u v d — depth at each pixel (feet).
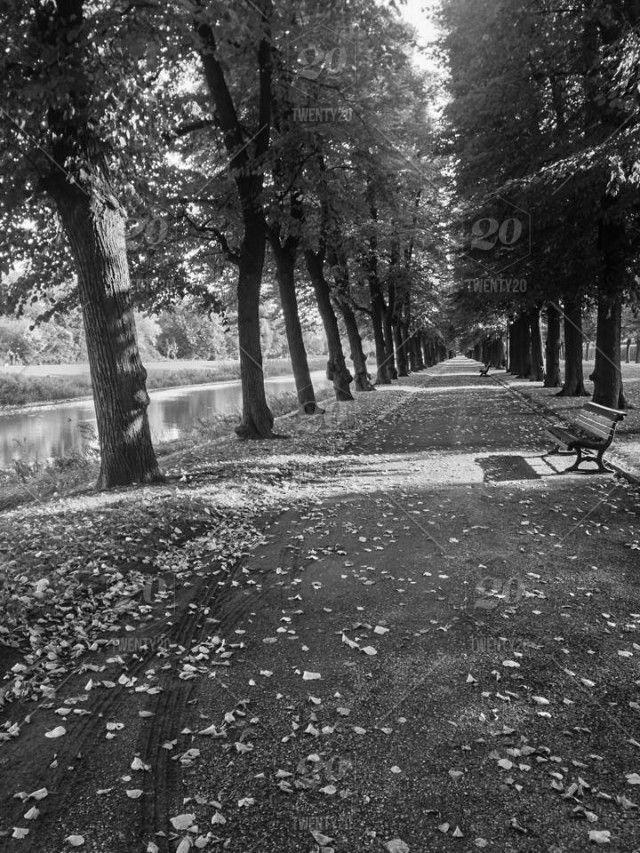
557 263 50.65
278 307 103.86
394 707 11.84
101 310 29.86
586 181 39.55
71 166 27.45
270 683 12.89
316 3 39.50
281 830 8.87
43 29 25.98
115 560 19.76
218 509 25.99
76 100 26.30
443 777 9.87
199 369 204.44
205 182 49.37
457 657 13.70
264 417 46.83
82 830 9.00
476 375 148.15
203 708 12.07
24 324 219.61
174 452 43.65
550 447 40.86
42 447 65.67
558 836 8.64
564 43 46.26
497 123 54.80
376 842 8.60
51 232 38.55
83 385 139.13
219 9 29.07
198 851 8.52
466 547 21.06
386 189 58.54
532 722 11.25
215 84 41.96
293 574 19.17
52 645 14.70
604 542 21.09
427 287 121.19
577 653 13.74
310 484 31.53
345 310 95.04
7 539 22.11
